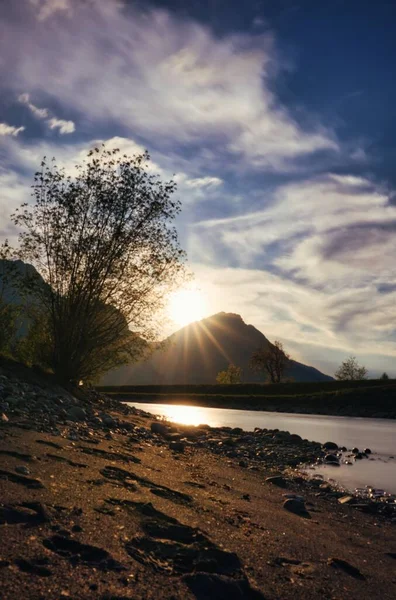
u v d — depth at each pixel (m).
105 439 11.53
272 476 13.85
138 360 23.17
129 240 21.06
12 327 21.75
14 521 4.71
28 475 6.35
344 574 5.45
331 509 10.20
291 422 45.19
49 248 20.81
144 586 4.03
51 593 3.59
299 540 6.58
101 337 21.70
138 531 5.26
